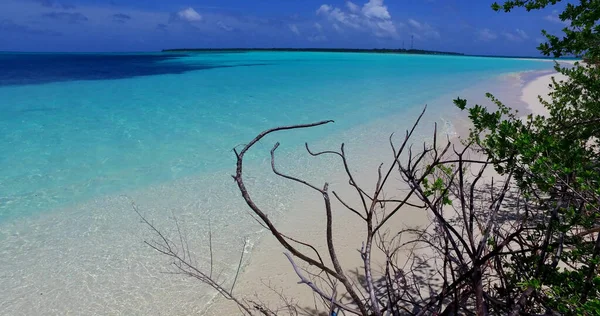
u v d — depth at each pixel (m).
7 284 4.03
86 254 4.54
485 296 2.26
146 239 4.86
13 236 4.91
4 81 21.53
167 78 24.31
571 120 3.65
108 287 4.00
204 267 4.30
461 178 1.95
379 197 5.94
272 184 6.54
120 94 17.00
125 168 7.30
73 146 8.71
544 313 2.18
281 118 11.91
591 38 2.45
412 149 8.32
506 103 14.88
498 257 2.41
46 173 7.02
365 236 4.86
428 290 3.55
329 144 8.88
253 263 4.38
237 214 5.50
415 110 13.09
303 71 30.59
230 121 11.45
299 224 5.22
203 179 6.77
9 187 6.36
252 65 37.72
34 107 13.64
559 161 2.02
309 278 4.07
